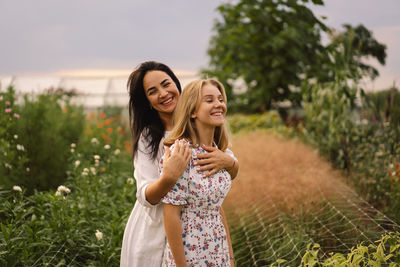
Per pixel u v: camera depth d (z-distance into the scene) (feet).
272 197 11.37
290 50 26.66
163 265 6.12
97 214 9.62
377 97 14.40
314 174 11.98
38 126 13.41
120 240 8.59
